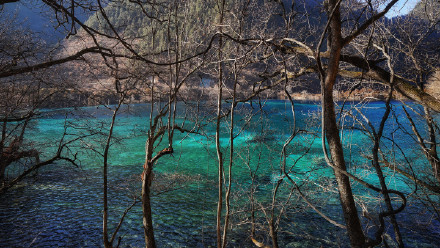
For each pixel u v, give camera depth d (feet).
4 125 30.42
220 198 16.14
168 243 27.50
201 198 37.04
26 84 27.89
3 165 32.53
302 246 25.66
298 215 30.96
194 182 42.24
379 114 77.87
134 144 66.64
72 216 33.30
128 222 31.96
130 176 47.19
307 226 29.09
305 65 17.66
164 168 50.14
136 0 13.97
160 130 16.69
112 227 30.83
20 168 48.67
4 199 37.47
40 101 27.71
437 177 22.75
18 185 42.19
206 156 56.34
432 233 26.73
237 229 27.89
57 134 75.25
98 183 44.29
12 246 26.63
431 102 17.07
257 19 17.71
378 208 28.45
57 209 35.06
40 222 31.55
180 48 15.33
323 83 10.66
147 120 88.53
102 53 13.20
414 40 23.29
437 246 24.71
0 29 21.75
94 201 37.65
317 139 65.67
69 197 38.78
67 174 47.52
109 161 55.67
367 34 22.39
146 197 15.55
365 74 17.93
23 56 19.83
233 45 17.17
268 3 17.84
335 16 11.53
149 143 16.10
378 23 20.95
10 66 20.13
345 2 15.20
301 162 46.73
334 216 30.91
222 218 31.17
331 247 25.44
